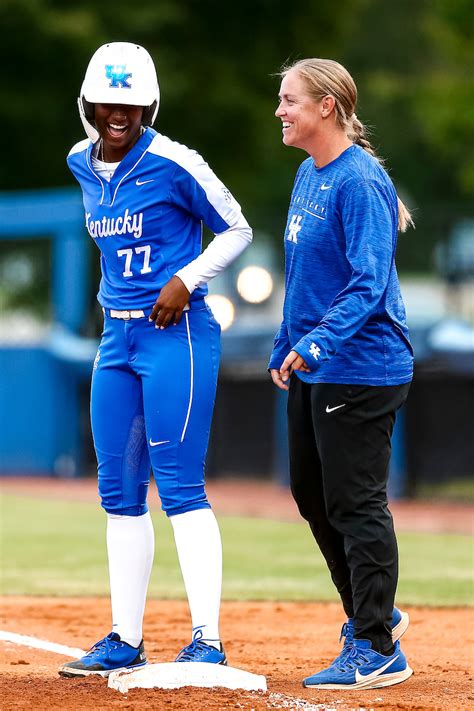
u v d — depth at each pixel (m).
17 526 45.31
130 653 18.39
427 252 58.50
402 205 18.36
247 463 60.88
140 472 18.38
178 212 17.77
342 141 17.66
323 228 17.53
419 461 56.22
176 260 17.73
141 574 18.45
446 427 55.66
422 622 25.62
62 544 40.25
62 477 67.38
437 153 133.38
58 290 66.12
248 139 97.12
